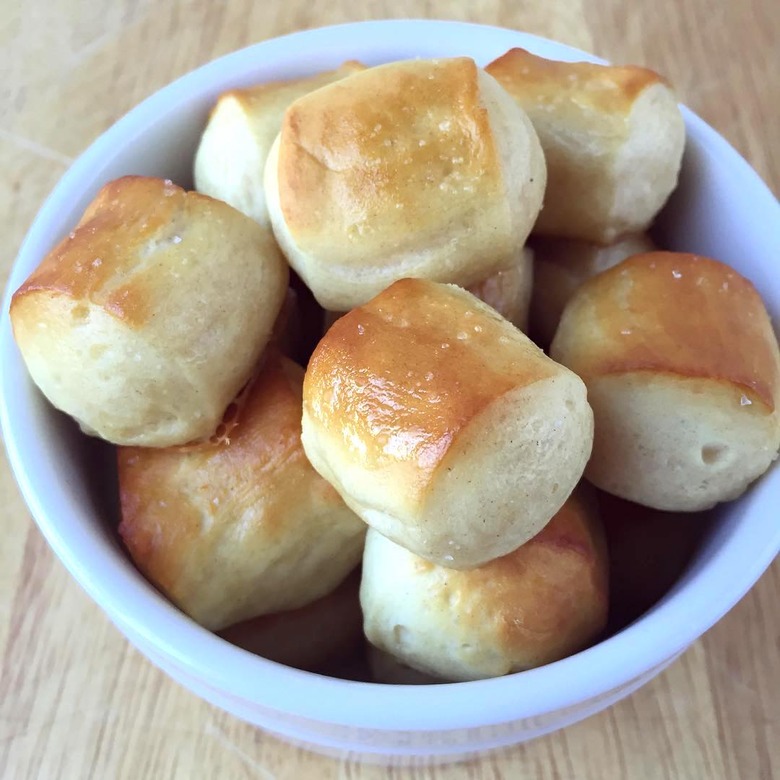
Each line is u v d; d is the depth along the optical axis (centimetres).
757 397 14
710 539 14
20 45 25
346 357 12
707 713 17
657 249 17
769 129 23
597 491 16
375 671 15
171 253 14
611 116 15
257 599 15
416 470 12
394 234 14
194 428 14
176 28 25
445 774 17
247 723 17
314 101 14
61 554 13
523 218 14
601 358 14
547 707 12
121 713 17
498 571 13
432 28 18
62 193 16
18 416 14
